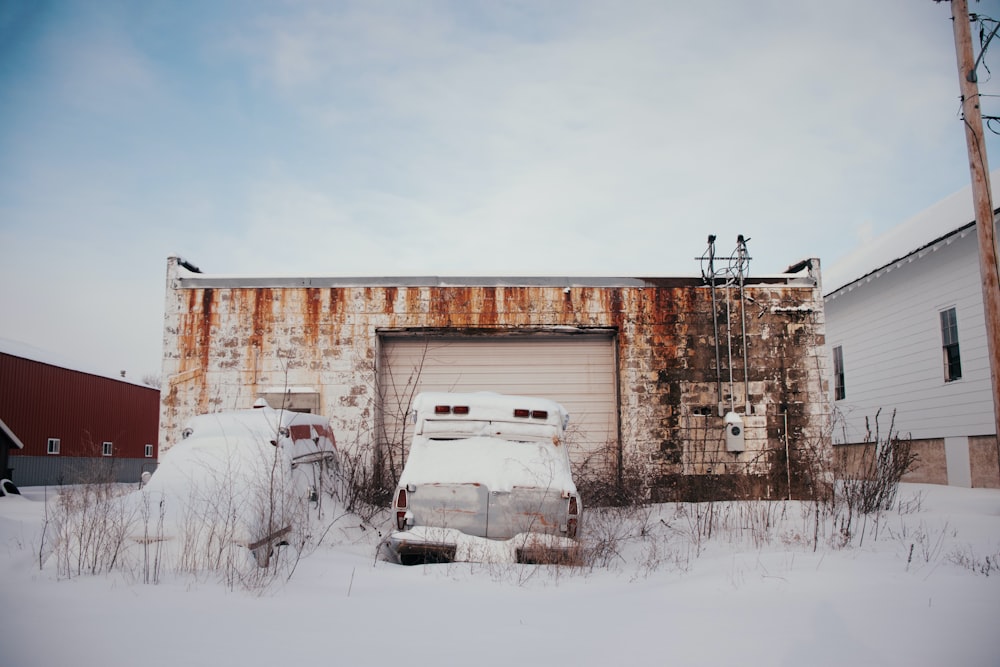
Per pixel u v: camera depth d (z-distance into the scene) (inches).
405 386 656.4
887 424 927.7
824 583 292.5
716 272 663.1
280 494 359.9
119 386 1674.5
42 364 1411.2
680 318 657.0
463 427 407.8
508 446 401.1
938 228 846.5
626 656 196.5
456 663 189.3
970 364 769.6
